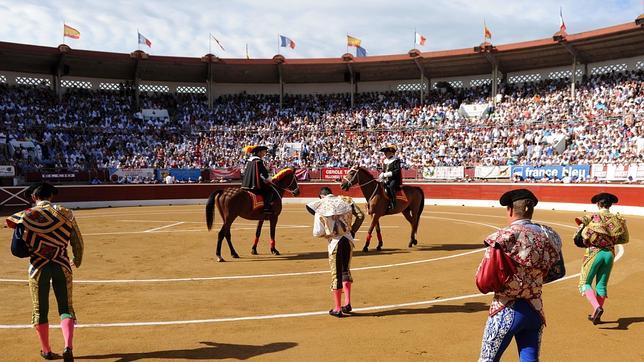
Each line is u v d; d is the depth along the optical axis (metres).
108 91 38.88
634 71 32.38
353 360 5.18
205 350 5.51
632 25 28.86
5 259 11.62
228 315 6.89
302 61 38.09
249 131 37.56
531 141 30.61
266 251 12.74
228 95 41.56
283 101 41.22
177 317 6.81
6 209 27.09
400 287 8.54
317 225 6.87
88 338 5.93
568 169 26.73
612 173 25.02
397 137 35.47
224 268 10.48
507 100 35.41
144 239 15.09
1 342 5.80
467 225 18.86
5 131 31.73
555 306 7.25
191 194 32.62
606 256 6.41
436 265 10.63
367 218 22.03
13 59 34.56
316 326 6.37
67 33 36.72
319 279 9.30
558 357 5.28
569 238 14.78
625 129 27.62
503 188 28.62
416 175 32.28
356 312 7.01
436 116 36.00
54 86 37.25
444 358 5.23
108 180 31.91
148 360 5.22
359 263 10.96
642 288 8.30
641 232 16.05
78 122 34.97
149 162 34.00
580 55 33.62
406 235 15.92
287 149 35.81
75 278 9.51
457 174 30.89
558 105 32.44
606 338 5.86
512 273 3.56
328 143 36.34
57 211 5.12
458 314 6.86
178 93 40.91
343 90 41.81
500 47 33.94
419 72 39.31
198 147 35.91
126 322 6.57
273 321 6.60
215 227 18.41
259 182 11.93
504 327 3.62
